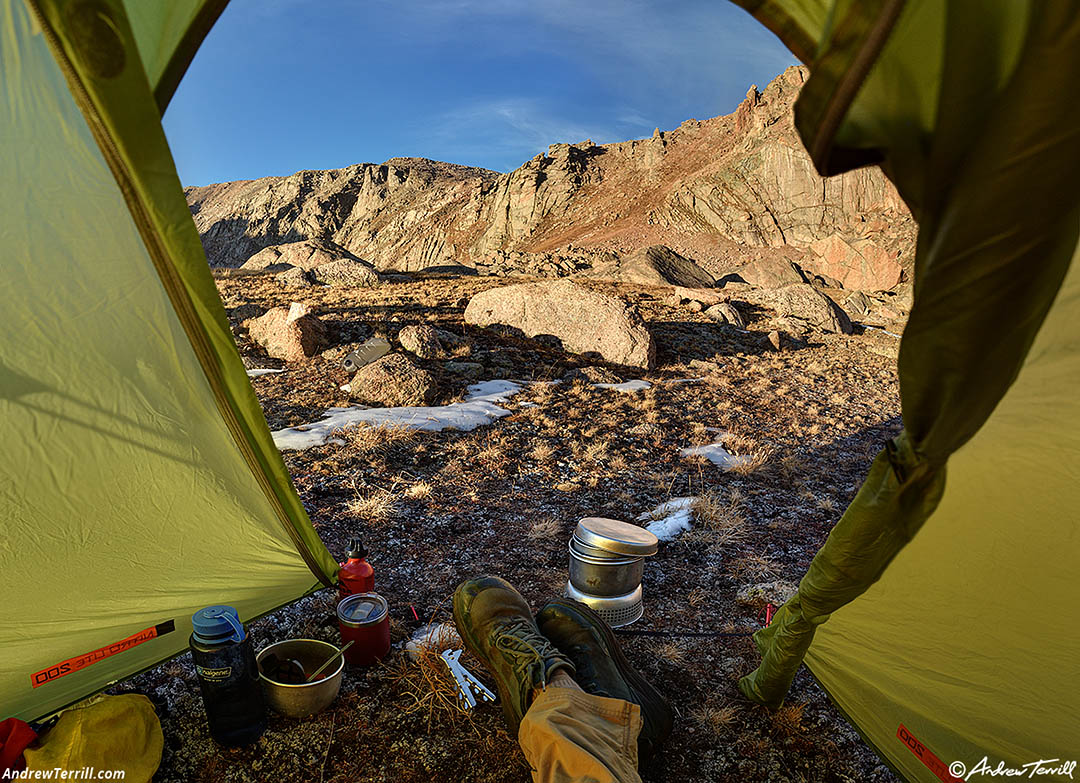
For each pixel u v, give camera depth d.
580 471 7.16
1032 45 1.30
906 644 2.97
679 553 5.34
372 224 149.62
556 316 13.12
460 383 10.23
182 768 2.91
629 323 12.70
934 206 1.58
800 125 1.61
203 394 3.01
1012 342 1.62
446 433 7.91
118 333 2.77
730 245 76.00
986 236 1.49
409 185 156.12
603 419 8.99
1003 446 2.17
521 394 9.98
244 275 22.28
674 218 84.19
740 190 80.88
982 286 1.55
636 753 2.54
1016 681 2.60
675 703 3.53
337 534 5.28
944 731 2.88
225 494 3.40
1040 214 1.42
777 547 5.54
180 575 3.47
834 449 8.61
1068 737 2.50
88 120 2.10
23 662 3.04
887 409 11.12
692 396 10.70
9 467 2.77
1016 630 2.51
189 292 2.56
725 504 6.32
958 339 1.66
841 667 3.39
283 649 3.37
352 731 3.17
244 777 2.89
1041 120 1.33
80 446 2.90
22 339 2.63
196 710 3.25
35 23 2.05
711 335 15.74
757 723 3.40
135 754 2.82
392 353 9.80
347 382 9.74
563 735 2.33
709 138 110.25
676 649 3.99
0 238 2.44
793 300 20.83
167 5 2.01
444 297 17.53
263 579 3.82
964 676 2.78
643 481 6.97
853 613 3.15
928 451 1.99
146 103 2.06
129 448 3.03
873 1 1.42
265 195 164.88
